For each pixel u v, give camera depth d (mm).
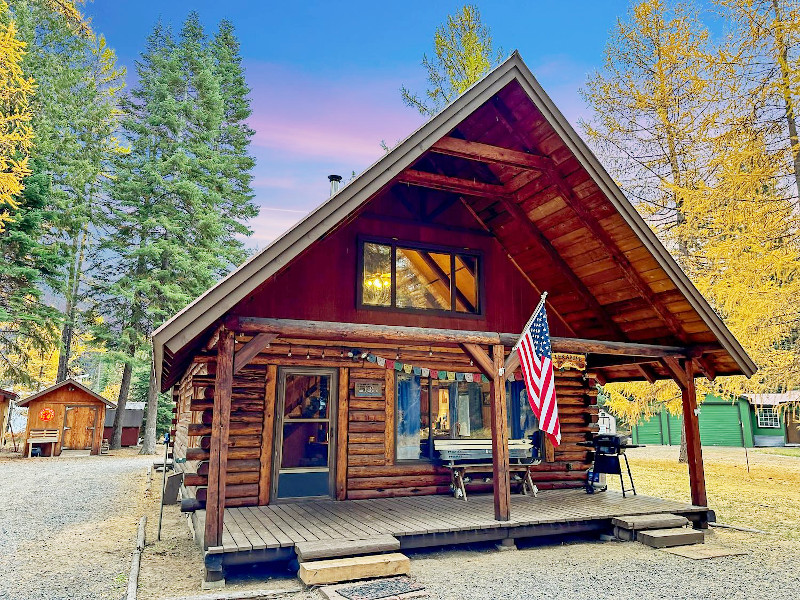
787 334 13258
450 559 6195
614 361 9617
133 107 26719
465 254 8844
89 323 24156
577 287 8750
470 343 6938
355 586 5055
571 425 9891
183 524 8320
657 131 15898
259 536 5680
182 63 27859
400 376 8641
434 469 8602
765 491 12188
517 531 6633
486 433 9109
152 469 13547
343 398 8227
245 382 7715
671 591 5039
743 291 12867
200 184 25234
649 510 7566
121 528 8031
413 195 8648
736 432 27828
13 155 17578
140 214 24094
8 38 16016
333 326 6109
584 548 6762
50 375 34844
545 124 6887
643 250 7480
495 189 7902
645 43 16031
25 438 20672
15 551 6617
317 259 7777
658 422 29484
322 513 6980
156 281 22594
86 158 25688
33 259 20484
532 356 6352
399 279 8359
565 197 7430
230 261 27859
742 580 5402
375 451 8297
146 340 23766
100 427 22047
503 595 4871
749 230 13094
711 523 8375
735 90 13562
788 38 12844
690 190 14078
